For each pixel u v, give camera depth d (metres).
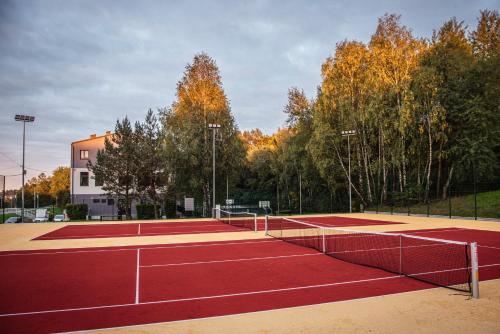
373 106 37.88
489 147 35.88
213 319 6.86
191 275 10.90
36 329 6.47
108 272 11.45
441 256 13.43
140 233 22.75
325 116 41.53
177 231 23.73
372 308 7.41
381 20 38.56
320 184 48.50
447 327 6.28
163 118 39.06
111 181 37.56
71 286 9.70
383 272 10.93
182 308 7.64
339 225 25.88
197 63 41.28
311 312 7.21
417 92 36.34
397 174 42.75
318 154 40.59
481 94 37.72
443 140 36.78
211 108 40.53
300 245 16.77
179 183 39.03
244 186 72.00
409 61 37.66
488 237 18.97
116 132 38.28
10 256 14.59
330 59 41.84
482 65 37.69
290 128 50.84
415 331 6.11
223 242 18.08
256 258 13.60
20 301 8.30
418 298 8.10
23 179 34.91
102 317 7.11
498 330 6.14
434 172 41.66
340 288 9.13
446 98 37.41
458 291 8.66
